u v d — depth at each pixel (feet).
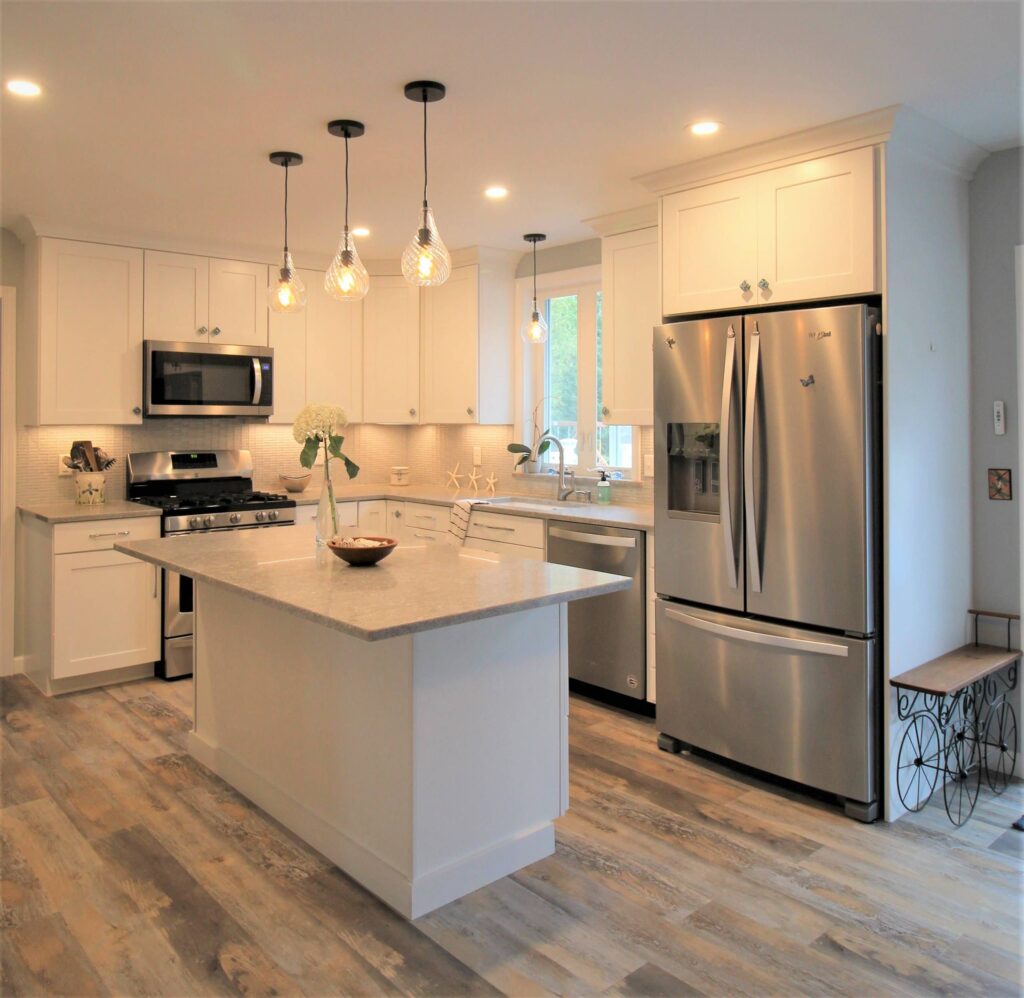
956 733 10.57
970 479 10.90
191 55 7.81
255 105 9.00
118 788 10.32
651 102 8.91
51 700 13.57
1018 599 10.64
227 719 10.48
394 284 17.72
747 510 10.12
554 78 8.31
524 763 8.45
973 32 7.37
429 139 10.04
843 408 9.33
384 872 7.86
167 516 14.47
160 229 14.57
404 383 17.83
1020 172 10.32
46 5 6.87
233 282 16.17
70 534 13.51
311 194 12.42
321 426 10.05
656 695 11.62
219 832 9.24
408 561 9.70
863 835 9.14
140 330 15.10
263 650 9.63
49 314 14.10
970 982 6.68
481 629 7.95
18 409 14.75
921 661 10.04
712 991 6.58
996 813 9.70
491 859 8.14
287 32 7.37
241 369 16.12
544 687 8.61
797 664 9.87
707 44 7.61
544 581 8.43
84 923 7.51
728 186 10.64
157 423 16.28
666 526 11.25
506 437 17.53
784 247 10.09
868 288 9.37
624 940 7.25
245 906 7.80
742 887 8.09
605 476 15.31
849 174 9.48
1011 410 10.55
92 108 9.07
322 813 8.77
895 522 9.53
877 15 7.07
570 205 13.16
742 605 10.40
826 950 7.09
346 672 8.28
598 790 10.23
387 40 7.52
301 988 6.64
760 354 9.98
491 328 16.92
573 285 16.20
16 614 14.99
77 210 13.29
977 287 10.75
